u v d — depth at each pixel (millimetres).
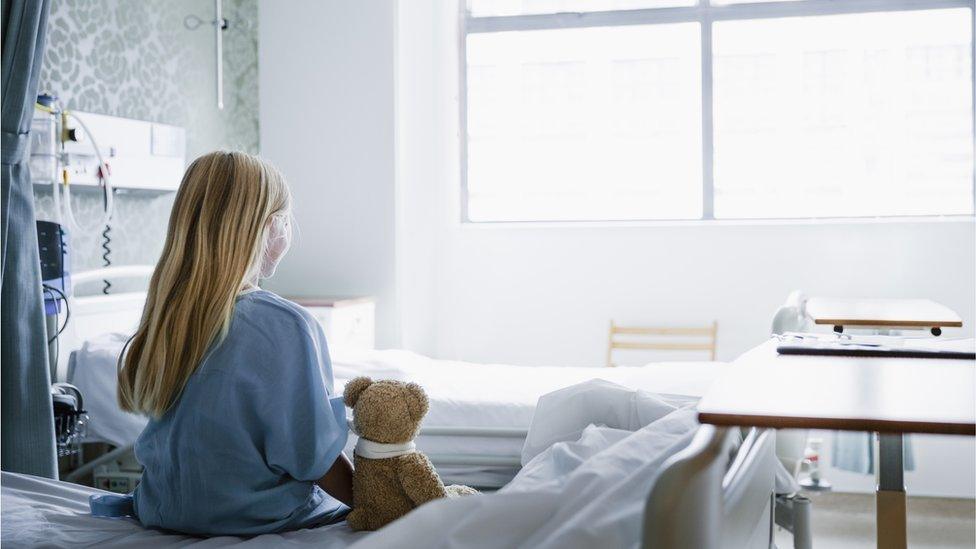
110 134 2842
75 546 1249
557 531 844
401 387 1368
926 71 3877
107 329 2787
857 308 2480
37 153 2479
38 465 2166
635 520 878
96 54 2969
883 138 3920
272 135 3953
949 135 3865
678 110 4113
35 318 2193
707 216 4082
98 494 1608
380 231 3852
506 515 871
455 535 843
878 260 3814
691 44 4090
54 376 2432
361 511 1338
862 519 3342
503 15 4242
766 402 847
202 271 1267
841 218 3963
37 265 2209
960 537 3125
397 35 3834
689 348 3959
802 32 3977
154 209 3256
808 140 3994
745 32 4027
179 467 1273
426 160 4160
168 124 3348
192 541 1278
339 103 3879
